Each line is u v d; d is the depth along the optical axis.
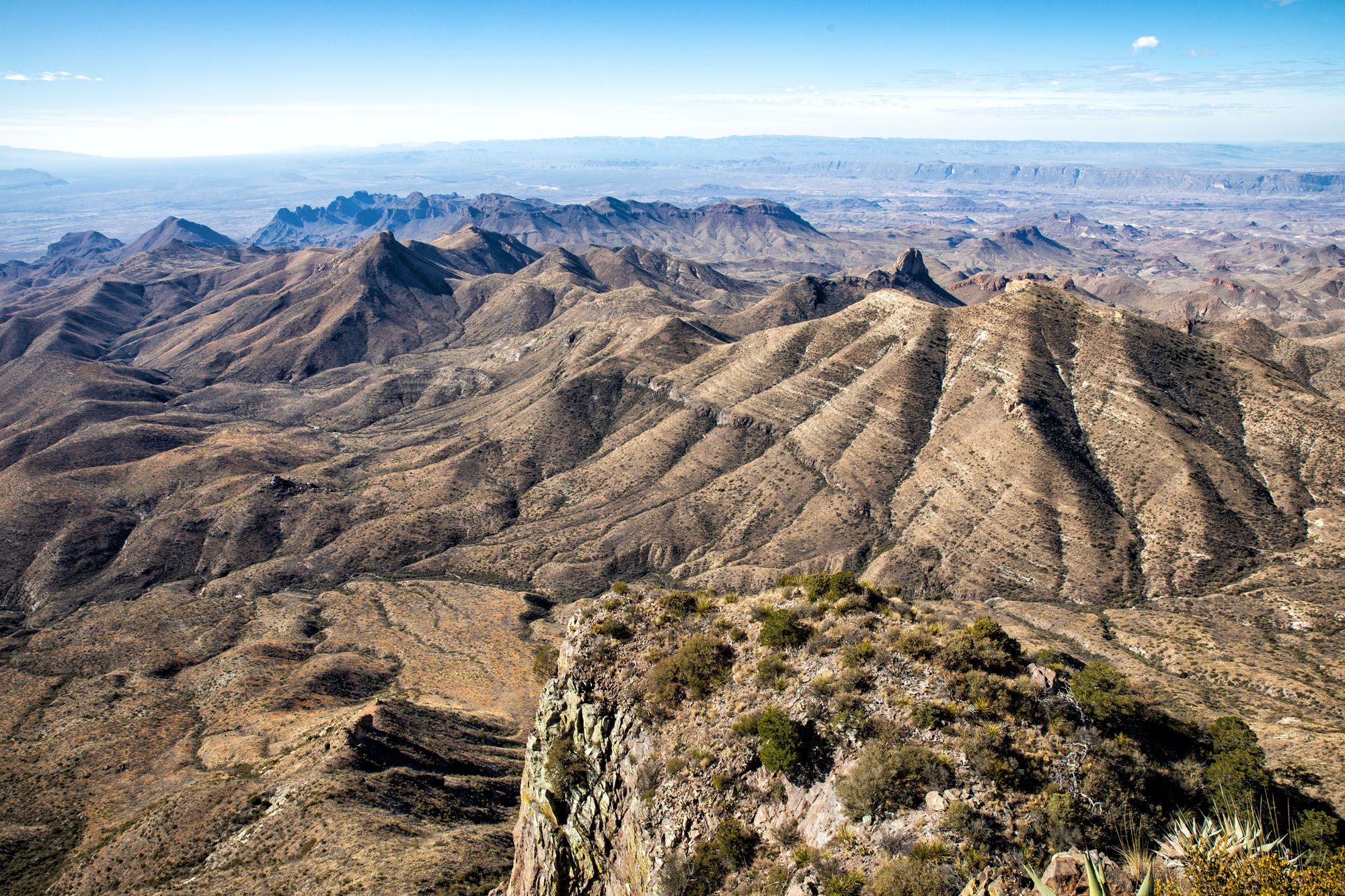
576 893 27.70
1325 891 15.14
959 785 21.92
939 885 19.19
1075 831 20.14
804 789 23.86
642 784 26.23
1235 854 16.52
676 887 23.30
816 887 20.92
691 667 28.67
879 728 24.12
